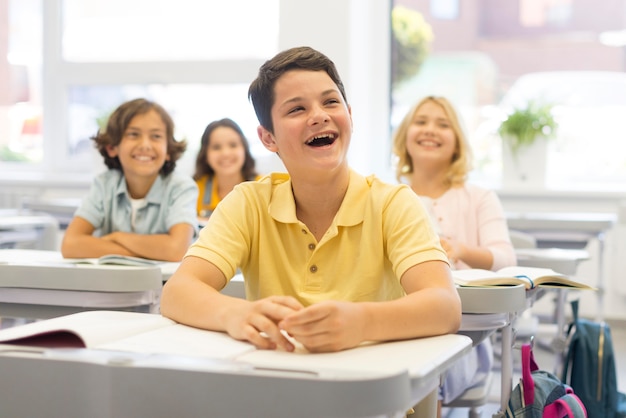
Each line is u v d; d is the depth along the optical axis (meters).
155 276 1.57
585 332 2.44
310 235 1.37
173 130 2.42
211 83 4.64
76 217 2.35
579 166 4.55
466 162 2.59
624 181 4.49
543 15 4.53
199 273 1.31
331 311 1.00
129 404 0.83
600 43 4.49
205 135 3.47
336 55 4.18
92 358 0.86
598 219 3.36
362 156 4.56
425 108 2.61
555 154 4.57
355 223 1.35
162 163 2.36
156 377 0.82
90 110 4.91
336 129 1.31
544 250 2.64
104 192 2.38
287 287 1.39
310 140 1.31
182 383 0.82
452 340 1.10
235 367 0.82
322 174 1.32
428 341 1.09
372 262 1.35
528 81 4.55
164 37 4.72
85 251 2.21
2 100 5.03
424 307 1.12
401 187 1.37
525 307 1.59
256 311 1.06
